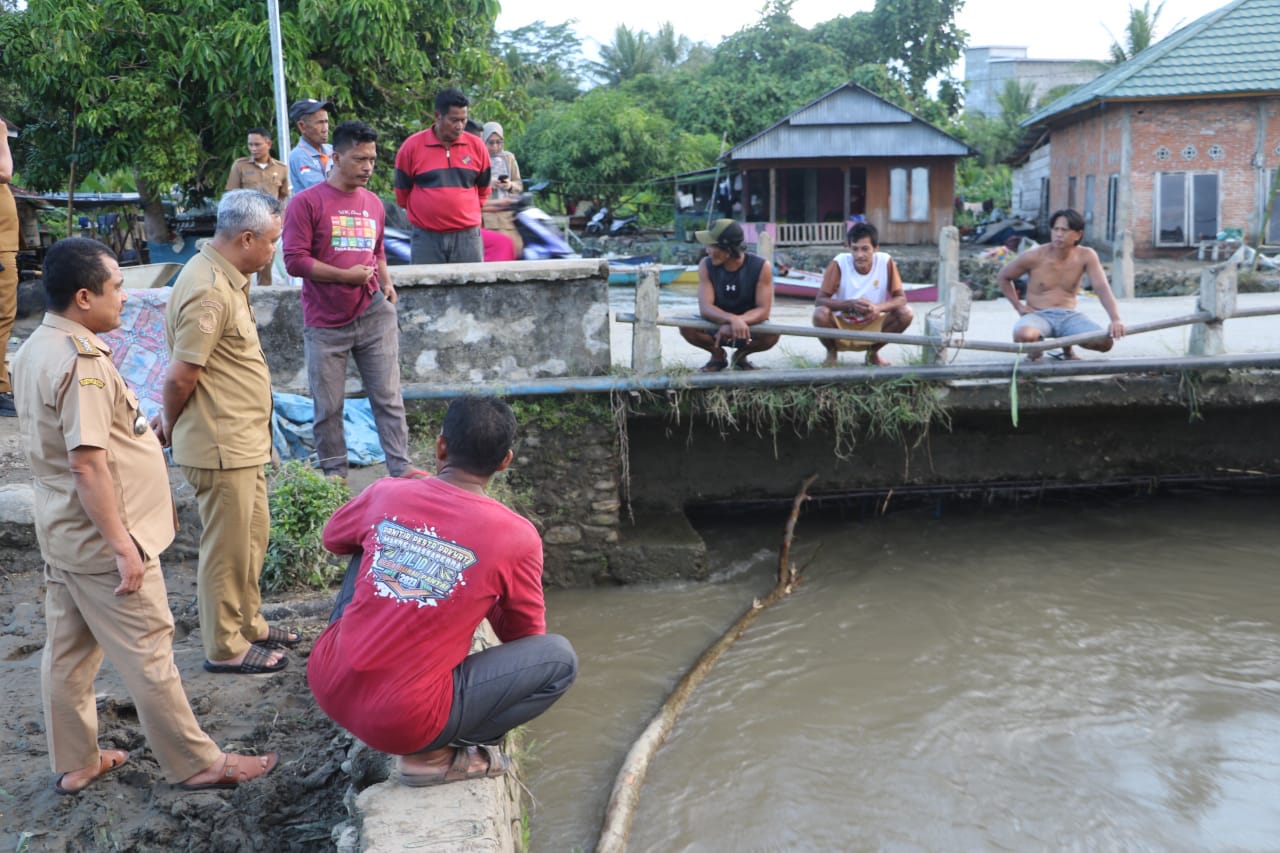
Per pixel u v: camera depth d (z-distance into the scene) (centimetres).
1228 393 773
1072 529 848
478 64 1462
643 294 742
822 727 570
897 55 3938
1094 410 834
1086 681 610
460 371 743
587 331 747
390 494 298
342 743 369
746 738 561
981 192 4034
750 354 797
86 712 337
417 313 732
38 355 303
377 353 564
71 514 310
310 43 1283
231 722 388
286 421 687
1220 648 645
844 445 863
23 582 532
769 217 3091
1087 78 4912
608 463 765
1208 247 2270
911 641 668
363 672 279
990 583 749
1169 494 917
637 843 474
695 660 657
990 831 478
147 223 1556
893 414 760
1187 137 2288
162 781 347
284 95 1016
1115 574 758
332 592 516
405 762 313
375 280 559
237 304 377
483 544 287
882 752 544
